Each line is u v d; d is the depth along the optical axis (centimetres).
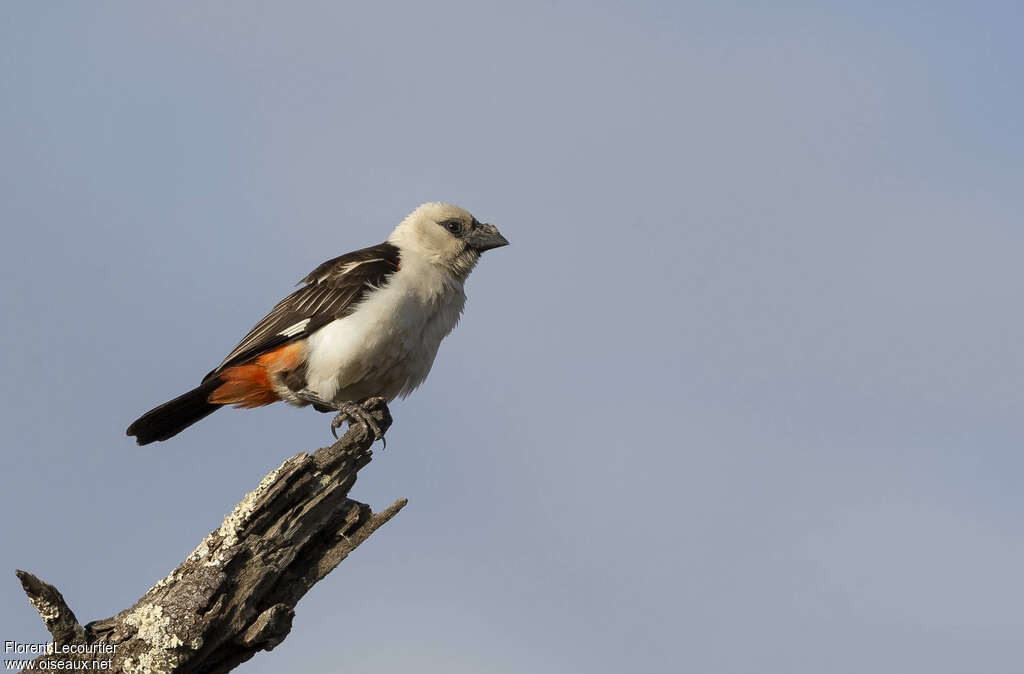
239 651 1037
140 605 1012
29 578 945
